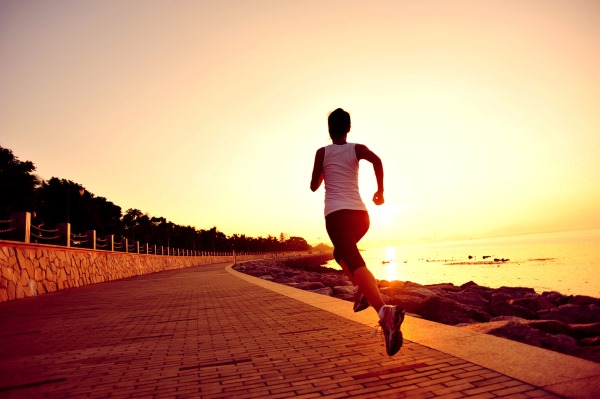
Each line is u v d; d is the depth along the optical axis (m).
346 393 2.32
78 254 17.64
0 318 6.97
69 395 2.56
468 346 3.18
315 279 19.83
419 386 2.35
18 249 12.07
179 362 3.35
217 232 144.50
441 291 12.74
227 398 2.37
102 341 4.52
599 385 2.13
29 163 42.12
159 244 95.94
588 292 22.48
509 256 89.69
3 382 2.90
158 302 8.89
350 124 3.13
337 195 2.85
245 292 10.26
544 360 2.68
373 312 5.38
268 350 3.58
